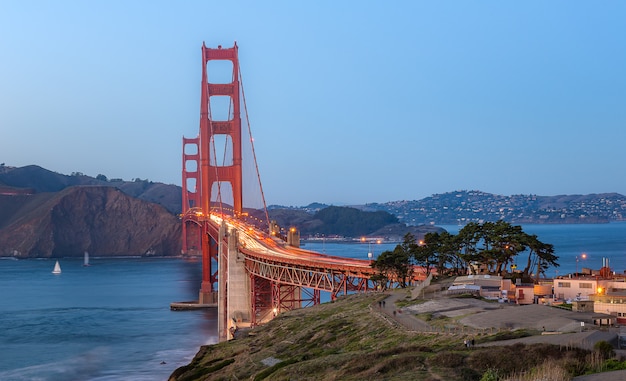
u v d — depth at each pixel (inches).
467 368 2265.0
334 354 3208.7
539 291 3944.4
